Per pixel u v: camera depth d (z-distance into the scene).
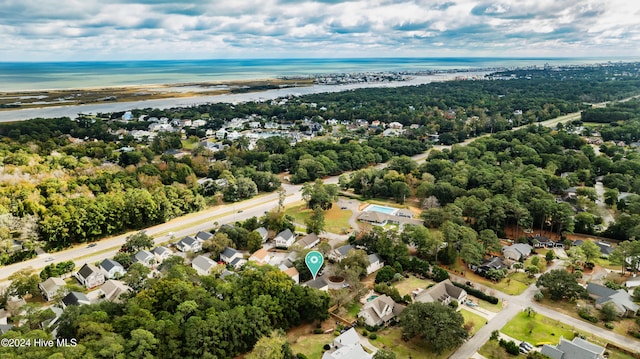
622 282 115.75
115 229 149.50
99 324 77.31
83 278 114.94
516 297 109.88
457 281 117.81
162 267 115.94
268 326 87.50
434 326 87.50
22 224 134.75
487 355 86.31
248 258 128.62
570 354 82.75
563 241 142.75
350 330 89.56
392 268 119.75
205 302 89.19
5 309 99.12
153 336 75.81
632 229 137.38
